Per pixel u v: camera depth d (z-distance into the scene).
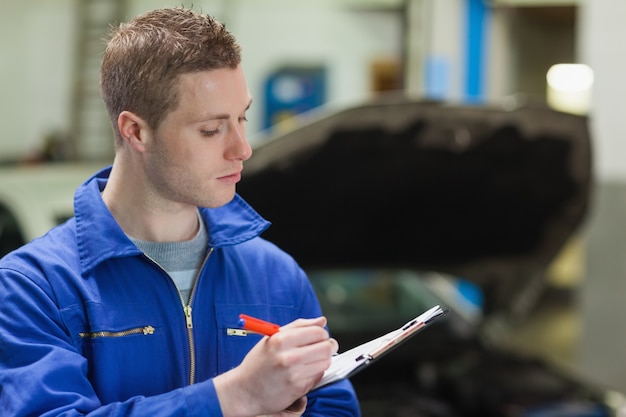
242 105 1.54
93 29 6.20
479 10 7.45
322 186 3.69
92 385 1.54
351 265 4.29
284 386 1.42
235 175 1.57
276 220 3.83
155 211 1.63
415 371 4.66
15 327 1.50
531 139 3.67
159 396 1.44
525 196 3.91
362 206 3.90
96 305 1.55
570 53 9.42
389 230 4.11
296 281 1.78
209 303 1.65
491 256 4.24
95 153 6.26
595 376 5.45
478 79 7.54
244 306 1.68
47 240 1.62
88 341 1.55
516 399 4.34
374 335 4.60
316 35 6.67
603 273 5.40
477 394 4.43
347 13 6.71
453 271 4.37
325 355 1.45
